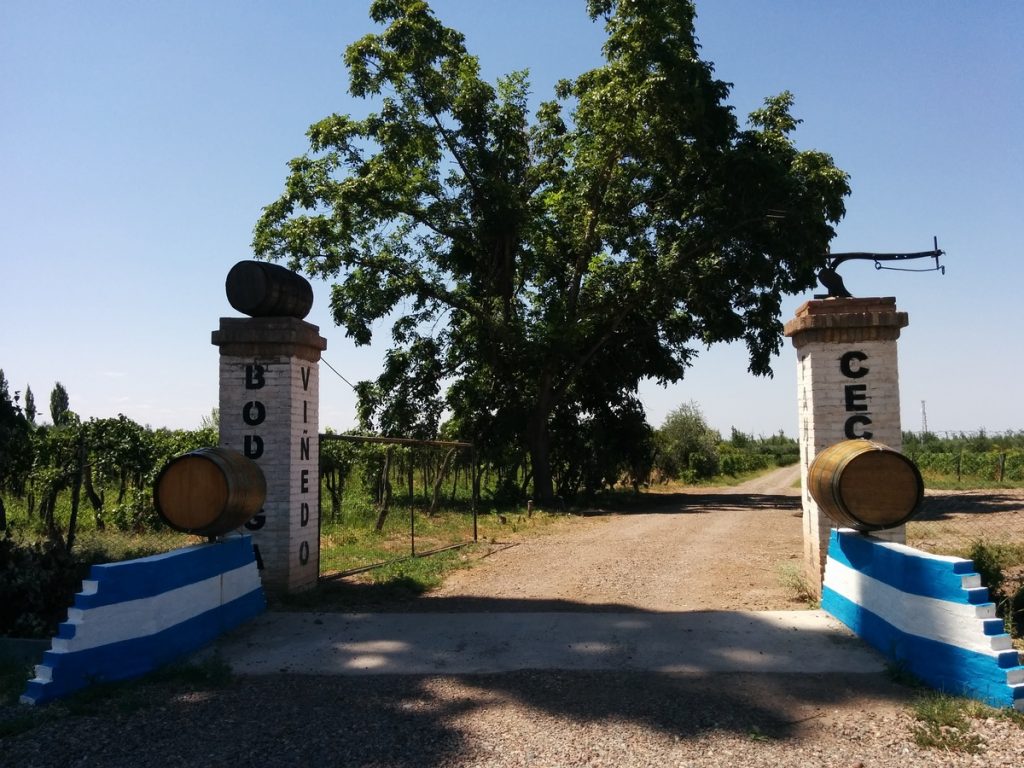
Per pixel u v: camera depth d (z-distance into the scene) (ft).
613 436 91.40
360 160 74.90
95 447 50.96
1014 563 31.40
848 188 67.87
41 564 25.36
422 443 38.78
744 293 77.77
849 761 13.29
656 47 63.67
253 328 27.63
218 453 23.20
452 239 80.74
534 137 83.30
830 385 25.21
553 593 28.48
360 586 29.68
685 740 14.21
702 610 24.71
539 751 13.82
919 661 17.29
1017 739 13.93
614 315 79.71
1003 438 154.71
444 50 73.72
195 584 20.86
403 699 16.62
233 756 13.84
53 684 16.70
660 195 77.20
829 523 25.05
